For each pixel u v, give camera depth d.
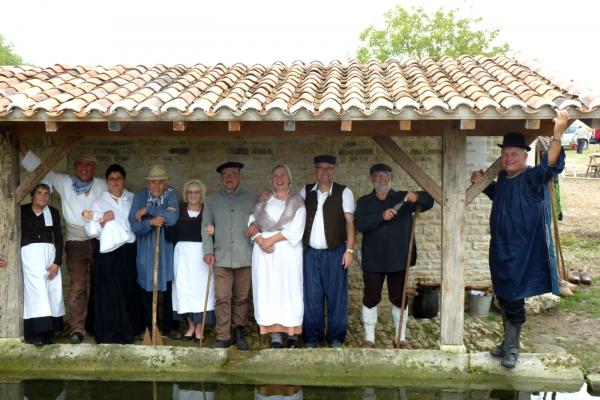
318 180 5.50
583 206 13.00
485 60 6.32
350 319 6.50
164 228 5.72
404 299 5.34
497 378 5.02
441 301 5.21
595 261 8.77
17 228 5.41
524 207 4.73
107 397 4.90
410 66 6.59
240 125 5.04
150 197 5.64
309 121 4.95
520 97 4.86
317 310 5.53
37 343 5.45
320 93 5.46
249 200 5.63
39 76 5.90
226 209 5.55
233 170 5.55
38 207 5.55
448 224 5.15
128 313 5.70
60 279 5.62
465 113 4.48
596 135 23.69
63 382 5.15
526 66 5.90
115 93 5.18
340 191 5.53
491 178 5.06
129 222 5.64
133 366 5.27
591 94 4.57
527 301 6.72
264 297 5.46
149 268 5.66
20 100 4.82
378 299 5.59
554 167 4.50
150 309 5.85
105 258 5.60
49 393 4.96
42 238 5.52
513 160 4.80
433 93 4.98
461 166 5.09
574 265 8.56
